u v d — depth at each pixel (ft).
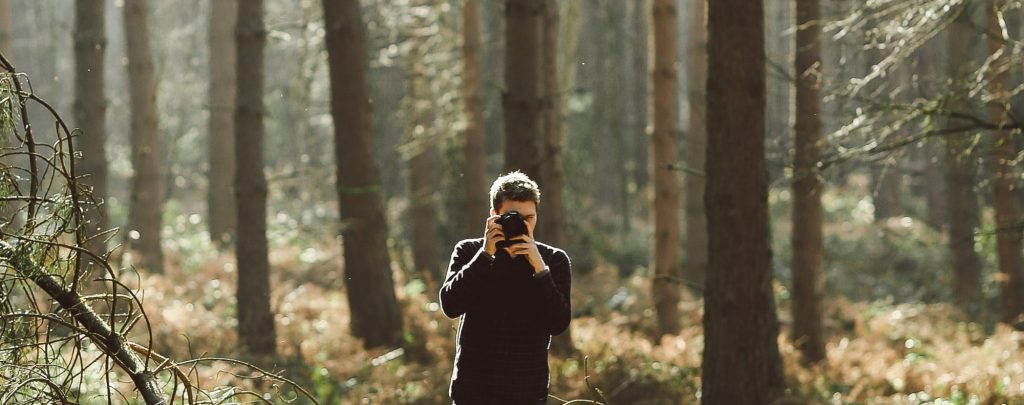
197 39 128.06
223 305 53.88
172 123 115.55
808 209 43.68
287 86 106.93
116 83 150.82
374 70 72.64
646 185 114.93
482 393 14.33
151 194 61.67
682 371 40.11
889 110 30.27
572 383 36.47
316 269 66.80
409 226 75.51
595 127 99.35
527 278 14.28
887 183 91.97
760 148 26.04
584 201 100.17
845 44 32.65
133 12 62.23
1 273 13.20
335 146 43.93
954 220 62.59
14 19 123.03
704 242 67.31
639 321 57.06
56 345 21.33
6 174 13.39
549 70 49.16
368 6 63.52
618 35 109.81
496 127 85.15
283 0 94.84
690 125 66.33
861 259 82.53
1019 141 47.39
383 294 44.47
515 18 37.52
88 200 13.71
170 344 39.91
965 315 59.57
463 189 71.77
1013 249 54.60
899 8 29.68
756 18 25.70
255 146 42.78
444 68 61.11
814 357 44.14
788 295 69.41
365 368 39.81
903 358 49.19
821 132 40.27
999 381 39.19
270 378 14.38
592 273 74.38
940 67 57.47
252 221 42.65
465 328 14.62
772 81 69.92
